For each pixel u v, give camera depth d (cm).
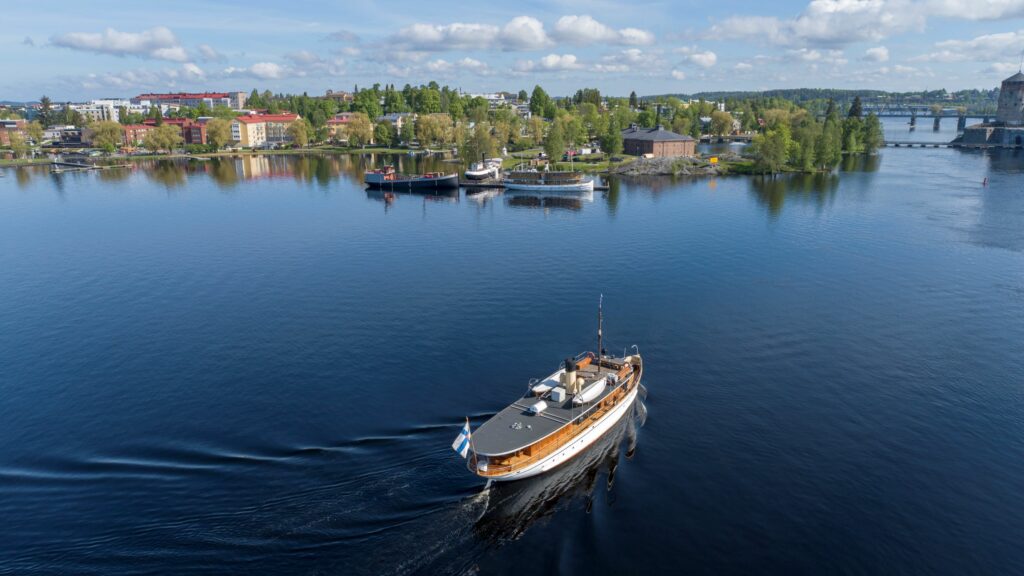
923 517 4394
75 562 3903
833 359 6912
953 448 5222
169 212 17112
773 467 4975
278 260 11669
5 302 9369
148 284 10188
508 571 3931
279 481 4741
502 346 7381
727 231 13588
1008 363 6769
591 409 5194
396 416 5759
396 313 8594
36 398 6303
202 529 4203
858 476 4853
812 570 3919
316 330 8019
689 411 5847
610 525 4347
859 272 10225
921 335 7544
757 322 8025
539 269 10681
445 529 4250
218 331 8050
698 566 3966
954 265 10594
